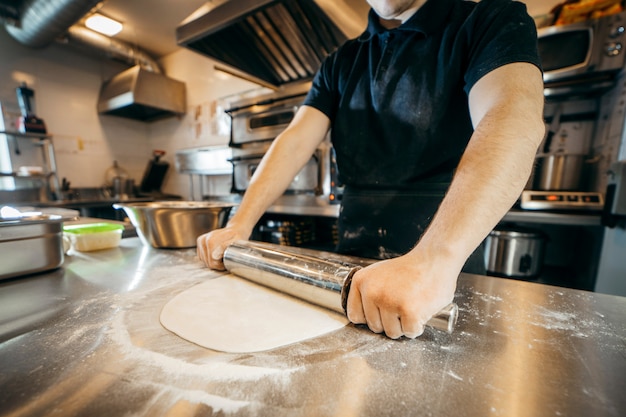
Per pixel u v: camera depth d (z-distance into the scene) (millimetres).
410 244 585
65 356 253
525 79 362
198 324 323
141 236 716
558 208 1129
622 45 1039
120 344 276
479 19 466
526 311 356
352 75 639
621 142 994
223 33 1356
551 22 1303
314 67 1687
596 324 320
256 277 434
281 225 1723
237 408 194
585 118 1328
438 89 521
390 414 187
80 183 2500
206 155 2176
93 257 616
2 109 2045
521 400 199
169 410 191
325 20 1150
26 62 2164
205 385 218
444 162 556
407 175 585
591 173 1265
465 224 292
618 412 187
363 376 229
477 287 447
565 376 226
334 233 1944
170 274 505
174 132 2844
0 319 328
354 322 306
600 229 1074
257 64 1643
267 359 255
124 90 2334
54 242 506
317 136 692
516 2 449
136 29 2275
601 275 1028
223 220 763
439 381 221
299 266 375
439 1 524
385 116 585
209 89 2553
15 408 189
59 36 1947
